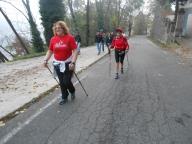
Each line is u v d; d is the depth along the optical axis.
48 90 3.47
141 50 10.34
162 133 2.07
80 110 2.62
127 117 2.42
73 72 2.87
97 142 1.93
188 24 14.80
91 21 19.48
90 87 3.60
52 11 10.27
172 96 3.11
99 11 20.28
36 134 2.09
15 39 13.02
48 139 2.00
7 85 3.88
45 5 10.28
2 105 2.84
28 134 2.09
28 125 2.27
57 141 1.96
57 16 10.35
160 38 18.12
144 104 2.80
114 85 3.71
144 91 3.35
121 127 2.19
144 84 3.76
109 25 24.48
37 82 4.01
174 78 4.20
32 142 1.96
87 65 5.73
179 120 2.34
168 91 3.34
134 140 1.96
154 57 7.47
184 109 2.64
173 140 1.96
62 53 2.66
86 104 2.81
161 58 7.19
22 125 2.27
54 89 3.58
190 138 1.99
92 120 2.35
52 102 2.92
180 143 1.91
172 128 2.17
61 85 2.78
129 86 3.63
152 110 2.61
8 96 3.22
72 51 2.72
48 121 2.35
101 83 3.86
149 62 6.27
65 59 2.69
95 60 6.69
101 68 5.38
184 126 2.21
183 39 13.54
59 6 10.43
